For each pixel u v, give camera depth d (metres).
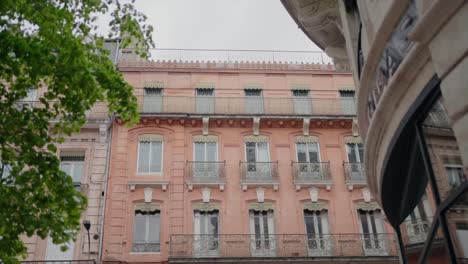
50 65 9.30
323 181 22.61
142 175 22.03
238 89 24.59
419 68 5.31
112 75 10.15
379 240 21.58
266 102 24.33
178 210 21.44
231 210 21.77
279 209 22.00
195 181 22.03
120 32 10.76
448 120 5.03
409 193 6.93
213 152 22.98
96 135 22.53
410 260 7.17
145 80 24.23
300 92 24.98
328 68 25.59
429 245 6.14
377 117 6.38
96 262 19.89
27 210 8.59
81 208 9.54
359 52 7.93
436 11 4.56
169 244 20.61
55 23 9.81
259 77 24.98
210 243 20.91
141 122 22.95
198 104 23.92
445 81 4.65
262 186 22.38
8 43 9.09
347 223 22.00
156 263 20.41
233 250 20.86
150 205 21.52
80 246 20.30
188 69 24.72
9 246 8.62
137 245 20.67
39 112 9.83
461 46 4.39
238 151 23.03
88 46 10.52
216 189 22.16
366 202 22.56
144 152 22.58
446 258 5.52
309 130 23.78
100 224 20.75
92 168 21.86
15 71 9.43
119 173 21.86
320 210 22.27
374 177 7.84
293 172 22.73
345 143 23.78
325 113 24.25
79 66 9.48
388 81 6.00
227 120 23.38
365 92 6.95
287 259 20.41
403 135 6.09
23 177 9.16
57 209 9.26
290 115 23.53
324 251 21.16
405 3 5.35
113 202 21.23
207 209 21.72
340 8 9.09
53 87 9.91
